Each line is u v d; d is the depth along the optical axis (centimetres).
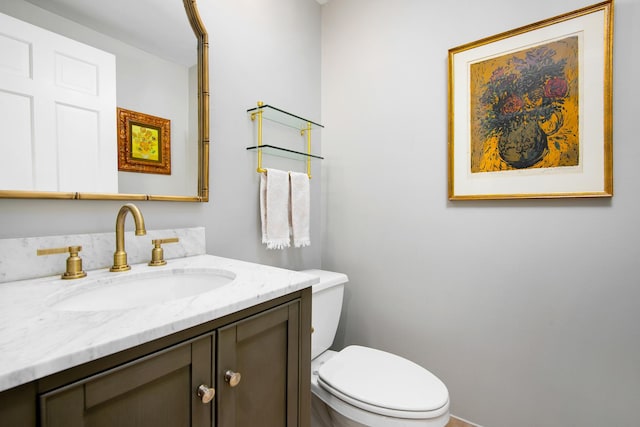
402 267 152
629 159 102
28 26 78
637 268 101
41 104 80
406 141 149
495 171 125
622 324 104
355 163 167
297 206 148
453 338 138
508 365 125
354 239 168
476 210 131
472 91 130
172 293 92
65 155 84
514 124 121
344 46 171
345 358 122
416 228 147
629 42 101
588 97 107
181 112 110
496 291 127
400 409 91
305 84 168
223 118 125
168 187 107
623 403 104
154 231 102
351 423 98
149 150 102
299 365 81
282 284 75
